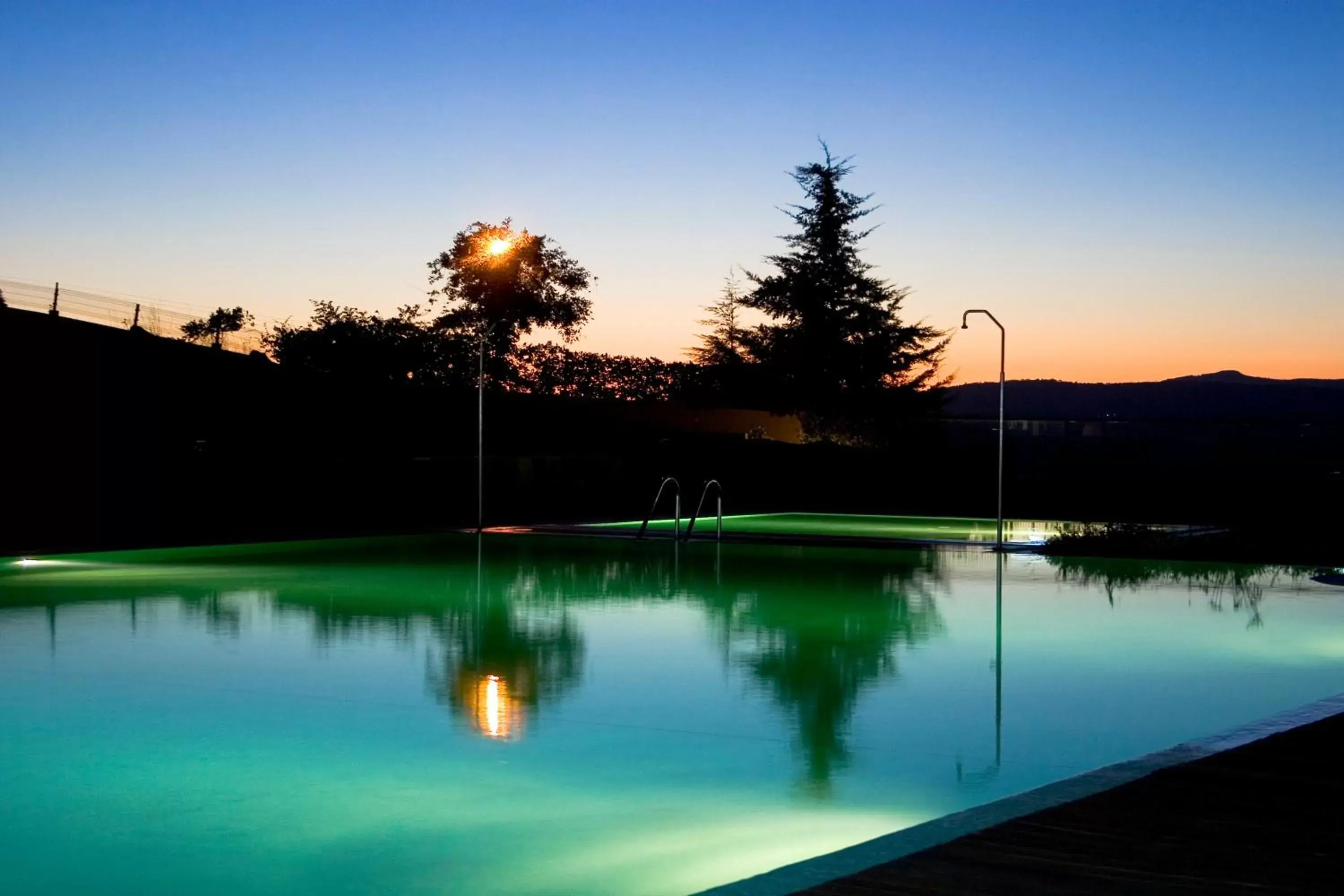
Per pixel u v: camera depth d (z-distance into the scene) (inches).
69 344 860.6
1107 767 232.8
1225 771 228.7
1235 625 510.6
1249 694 367.2
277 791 262.1
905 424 1681.8
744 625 503.8
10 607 551.5
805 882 169.8
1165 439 1552.7
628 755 291.4
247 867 216.5
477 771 277.7
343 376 1239.5
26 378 826.2
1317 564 771.4
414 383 1349.7
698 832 235.1
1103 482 1470.2
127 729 317.1
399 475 1139.9
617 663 414.6
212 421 1000.9
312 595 596.4
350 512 1091.3
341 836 233.1
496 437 1274.6
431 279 1491.1
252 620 511.8
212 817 244.8
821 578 682.8
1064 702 353.4
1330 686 379.9
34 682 379.9
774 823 240.8
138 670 400.8
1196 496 1322.6
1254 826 195.8
